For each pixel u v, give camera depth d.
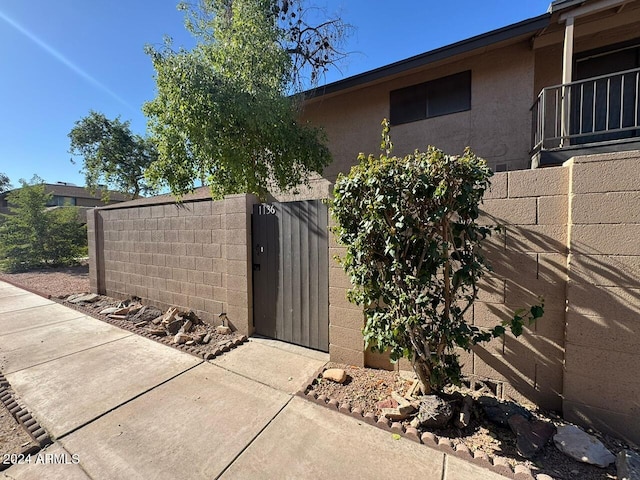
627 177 1.99
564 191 2.24
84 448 2.05
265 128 5.04
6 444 2.10
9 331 4.44
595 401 2.14
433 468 1.84
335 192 2.47
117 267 6.26
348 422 2.31
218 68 4.93
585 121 5.52
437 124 6.38
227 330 4.26
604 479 1.72
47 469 1.87
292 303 3.90
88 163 15.48
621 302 2.03
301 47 6.65
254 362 3.39
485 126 5.93
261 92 4.90
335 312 3.29
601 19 4.87
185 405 2.56
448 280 2.25
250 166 5.51
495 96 5.82
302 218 3.75
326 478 1.78
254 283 4.25
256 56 4.93
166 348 3.81
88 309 5.57
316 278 3.67
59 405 2.56
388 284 2.29
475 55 5.91
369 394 2.67
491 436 2.09
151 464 1.91
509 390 2.52
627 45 5.23
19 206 11.66
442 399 2.30
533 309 2.04
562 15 4.67
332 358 3.34
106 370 3.21
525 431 2.02
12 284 8.16
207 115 4.52
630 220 1.98
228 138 5.00
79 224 12.20
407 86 6.67
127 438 2.15
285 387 2.85
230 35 5.07
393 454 1.97
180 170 4.98
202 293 4.73
